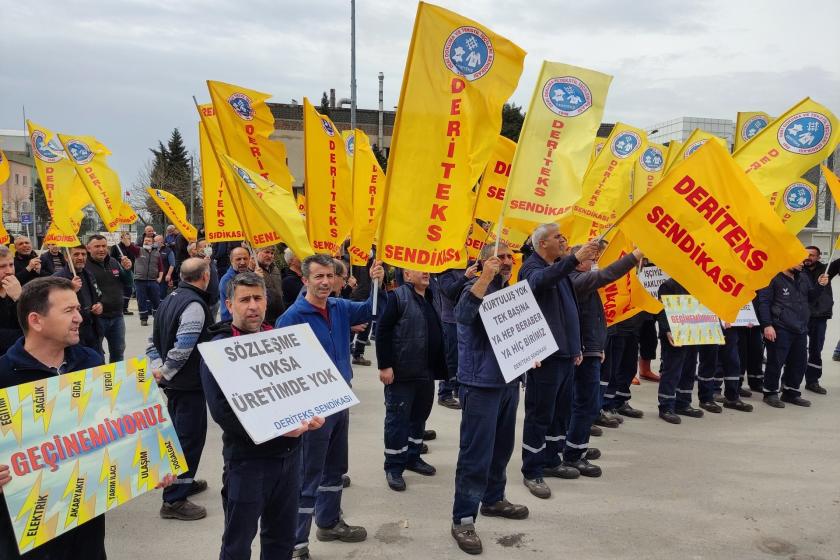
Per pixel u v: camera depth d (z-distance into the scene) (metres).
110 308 7.06
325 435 3.71
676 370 6.96
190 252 11.62
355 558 3.82
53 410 2.35
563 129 4.43
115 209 7.32
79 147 7.17
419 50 3.92
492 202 6.24
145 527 4.16
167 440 2.68
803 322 7.68
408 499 4.74
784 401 7.93
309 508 3.69
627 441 6.27
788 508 4.64
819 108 6.00
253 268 6.45
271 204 4.98
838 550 4.00
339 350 3.92
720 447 6.07
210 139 5.63
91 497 2.40
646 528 4.29
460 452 4.05
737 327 7.53
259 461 2.82
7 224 32.06
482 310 3.90
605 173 7.64
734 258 4.24
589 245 4.29
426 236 3.99
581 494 4.88
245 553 2.83
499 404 4.03
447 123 3.98
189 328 4.08
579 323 4.96
